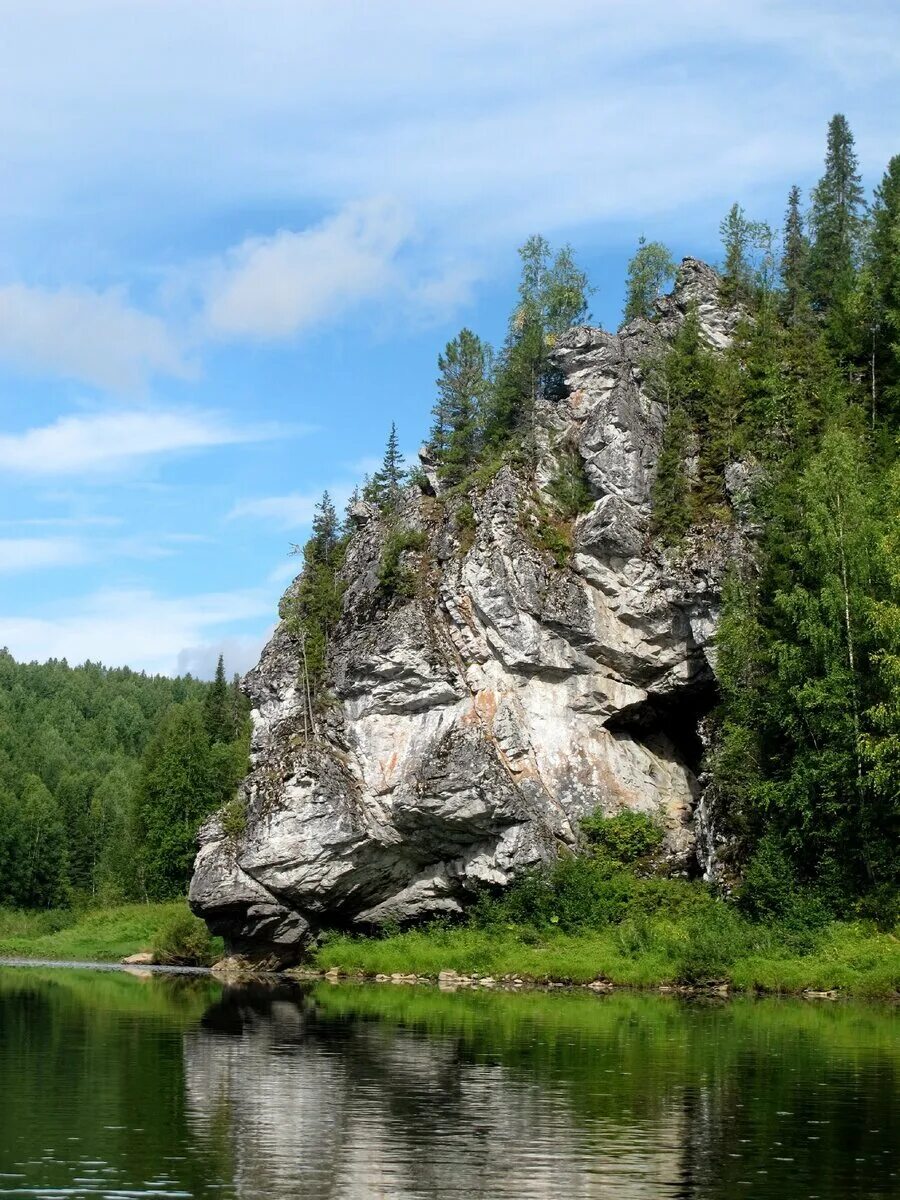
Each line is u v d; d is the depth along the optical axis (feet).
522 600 236.63
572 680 239.09
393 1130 77.82
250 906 239.50
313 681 253.44
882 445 223.92
